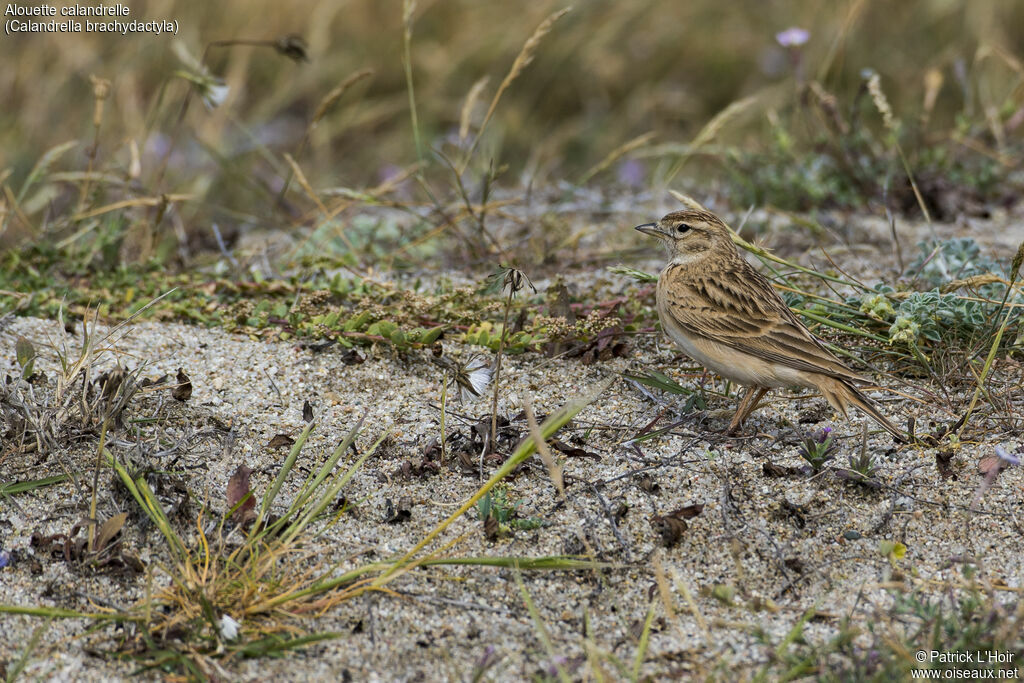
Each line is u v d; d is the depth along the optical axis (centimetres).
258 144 1653
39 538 763
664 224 1042
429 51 2127
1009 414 921
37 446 852
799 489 827
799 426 941
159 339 1062
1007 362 1005
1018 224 1434
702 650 682
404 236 1399
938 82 1557
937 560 766
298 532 751
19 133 1748
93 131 1775
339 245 1397
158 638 684
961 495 821
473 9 2233
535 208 1522
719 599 721
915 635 670
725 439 905
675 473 851
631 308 1130
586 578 752
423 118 2056
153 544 767
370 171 1914
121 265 1252
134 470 799
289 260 1324
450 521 731
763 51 2180
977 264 1116
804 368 882
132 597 724
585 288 1230
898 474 847
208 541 766
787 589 741
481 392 897
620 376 1010
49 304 1118
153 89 1938
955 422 920
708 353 930
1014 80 1816
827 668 651
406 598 727
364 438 905
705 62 2205
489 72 2122
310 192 1343
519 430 907
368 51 2150
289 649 679
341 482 775
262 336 1070
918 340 1037
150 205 1313
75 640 685
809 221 1441
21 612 688
